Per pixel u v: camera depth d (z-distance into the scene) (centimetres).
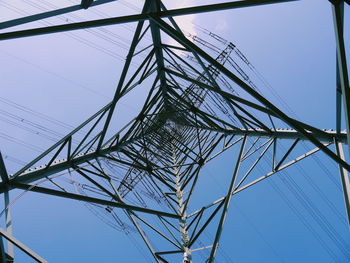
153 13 608
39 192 807
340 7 493
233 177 951
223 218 809
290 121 632
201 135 2041
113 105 924
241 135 1374
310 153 934
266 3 531
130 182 1495
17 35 538
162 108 2038
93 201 881
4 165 756
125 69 802
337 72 676
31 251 627
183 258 894
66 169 1053
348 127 482
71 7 575
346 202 636
